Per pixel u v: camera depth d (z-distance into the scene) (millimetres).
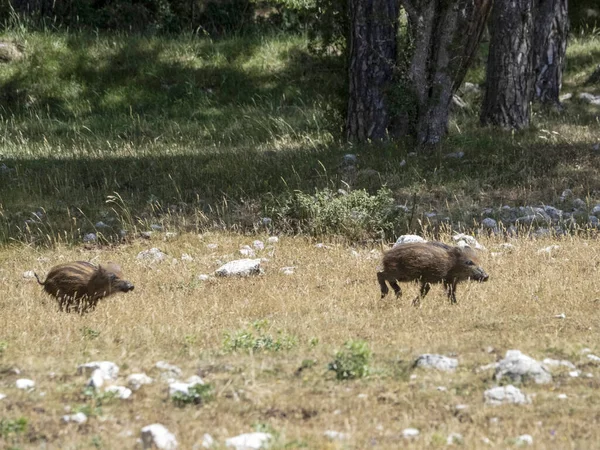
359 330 24297
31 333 24703
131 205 46531
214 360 21406
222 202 46844
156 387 19219
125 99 72375
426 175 49875
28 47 75750
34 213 43656
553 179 49062
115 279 27094
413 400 18047
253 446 15211
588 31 91125
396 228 42312
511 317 25141
